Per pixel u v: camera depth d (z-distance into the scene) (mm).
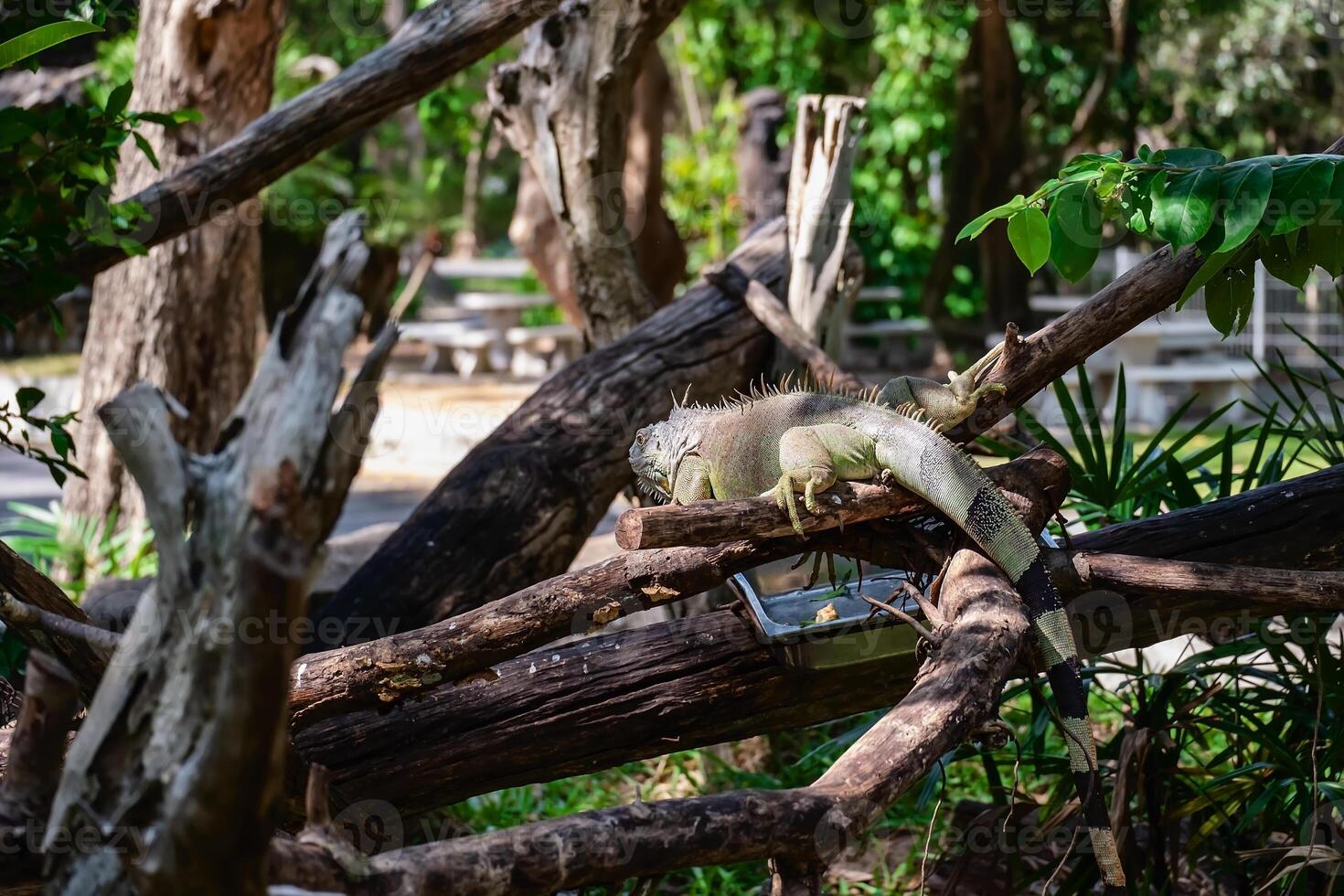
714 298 5297
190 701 1503
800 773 4785
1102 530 3133
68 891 1615
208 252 6691
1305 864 2863
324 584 5484
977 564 2561
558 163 5434
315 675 2689
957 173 12570
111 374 6797
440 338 14695
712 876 4195
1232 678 3535
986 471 2822
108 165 3533
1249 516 3109
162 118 3551
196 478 1523
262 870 1585
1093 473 3701
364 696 2695
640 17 5168
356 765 3006
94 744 1578
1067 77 13367
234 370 6969
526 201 9719
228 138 6359
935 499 2555
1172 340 13117
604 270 5602
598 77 5262
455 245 21453
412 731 3025
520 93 5457
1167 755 3455
